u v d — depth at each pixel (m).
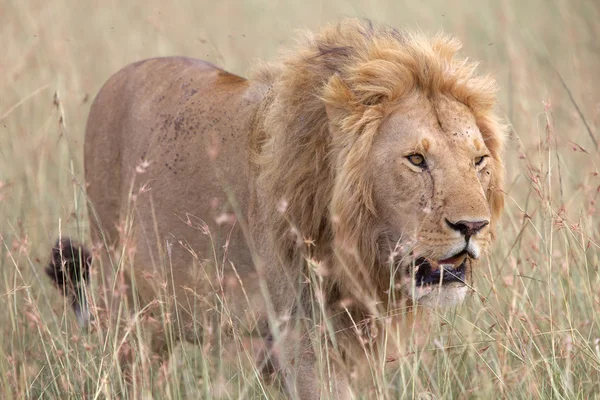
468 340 7.21
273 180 6.89
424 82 6.70
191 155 7.86
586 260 7.82
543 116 13.30
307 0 23.89
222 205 7.56
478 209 6.34
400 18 22.12
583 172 11.96
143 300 8.34
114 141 8.81
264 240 7.12
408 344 7.59
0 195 9.45
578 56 17.95
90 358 7.34
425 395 6.99
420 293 6.57
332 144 6.73
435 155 6.48
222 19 22.97
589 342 7.82
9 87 14.33
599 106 12.04
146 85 8.72
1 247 8.80
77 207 8.20
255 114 7.34
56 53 15.68
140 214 8.23
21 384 7.43
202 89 8.13
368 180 6.60
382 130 6.61
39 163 11.52
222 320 7.04
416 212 6.47
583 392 7.33
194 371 8.08
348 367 7.22
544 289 8.34
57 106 8.58
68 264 8.24
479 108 6.86
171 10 22.66
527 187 11.44
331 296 7.02
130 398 7.46
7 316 8.45
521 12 22.42
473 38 19.44
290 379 7.03
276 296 7.14
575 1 21.03
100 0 22.28
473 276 7.22
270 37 19.95
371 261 6.77
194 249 7.81
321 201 6.83
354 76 6.68
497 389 7.50
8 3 19.31
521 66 14.60
